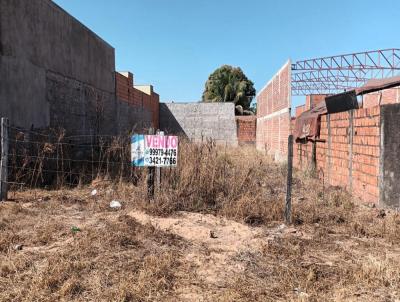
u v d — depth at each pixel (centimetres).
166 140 700
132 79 2231
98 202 740
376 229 579
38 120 1072
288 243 516
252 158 1266
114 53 1841
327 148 1055
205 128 3209
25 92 1002
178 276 408
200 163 788
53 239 514
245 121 3269
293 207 681
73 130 1326
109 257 448
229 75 4312
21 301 346
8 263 420
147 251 477
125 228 549
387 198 692
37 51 1072
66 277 392
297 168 1391
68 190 868
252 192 754
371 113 748
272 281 402
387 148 693
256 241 523
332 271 426
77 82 1372
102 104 1608
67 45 1283
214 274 416
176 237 539
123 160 983
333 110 1053
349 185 873
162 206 665
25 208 683
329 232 582
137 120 2372
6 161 754
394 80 998
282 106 1933
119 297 350
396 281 394
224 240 536
